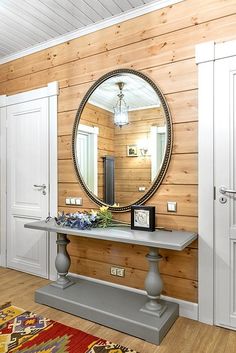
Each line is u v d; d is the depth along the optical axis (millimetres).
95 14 2398
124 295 2244
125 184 2395
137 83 2336
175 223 2145
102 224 2270
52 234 2844
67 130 2764
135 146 2350
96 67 2580
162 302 2104
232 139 1927
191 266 2072
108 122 2496
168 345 1734
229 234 1924
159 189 2221
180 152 2125
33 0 2184
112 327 1917
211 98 1981
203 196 2010
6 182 3252
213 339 1795
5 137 3262
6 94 3289
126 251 2391
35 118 2992
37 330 1899
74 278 2646
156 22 2250
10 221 3207
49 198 2873
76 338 1807
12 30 2658
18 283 2756
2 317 2074
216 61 1970
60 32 2709
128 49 2393
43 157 2924
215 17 1997
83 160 2650
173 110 2156
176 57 2150
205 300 1993
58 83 2816
